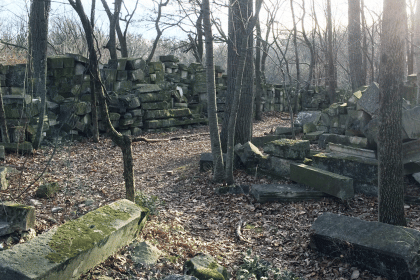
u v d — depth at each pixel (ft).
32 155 37.68
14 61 61.52
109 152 43.50
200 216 23.68
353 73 60.54
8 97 40.42
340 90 95.14
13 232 15.30
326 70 96.43
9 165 31.89
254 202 25.26
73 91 50.21
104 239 13.67
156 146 48.29
